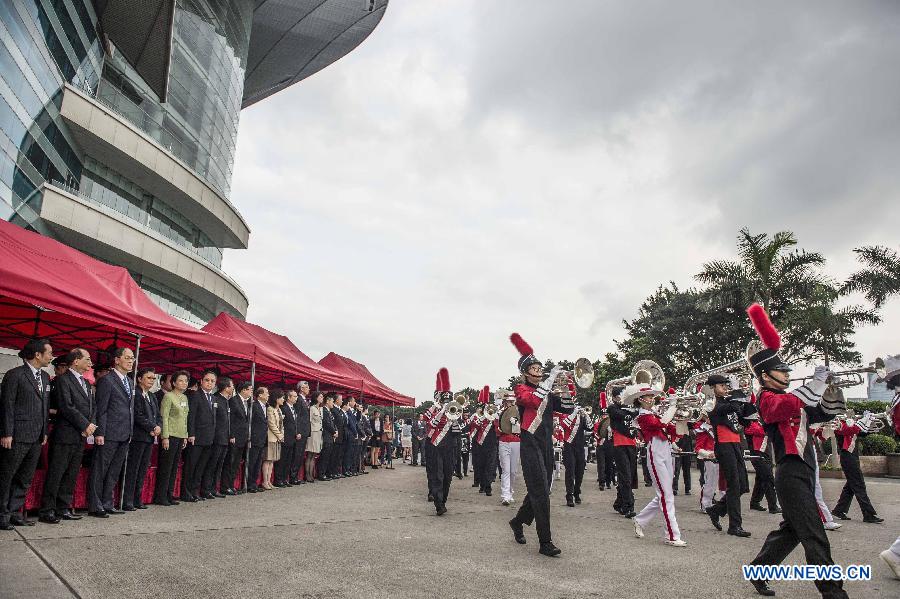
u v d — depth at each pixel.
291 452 13.13
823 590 4.38
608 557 6.14
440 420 9.31
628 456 9.55
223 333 13.30
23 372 6.64
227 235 38.47
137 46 27.80
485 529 7.72
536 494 6.20
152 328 9.23
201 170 36.31
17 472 6.61
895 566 5.33
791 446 4.57
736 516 7.69
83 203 24.69
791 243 25.95
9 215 20.58
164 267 29.36
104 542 5.90
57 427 7.19
